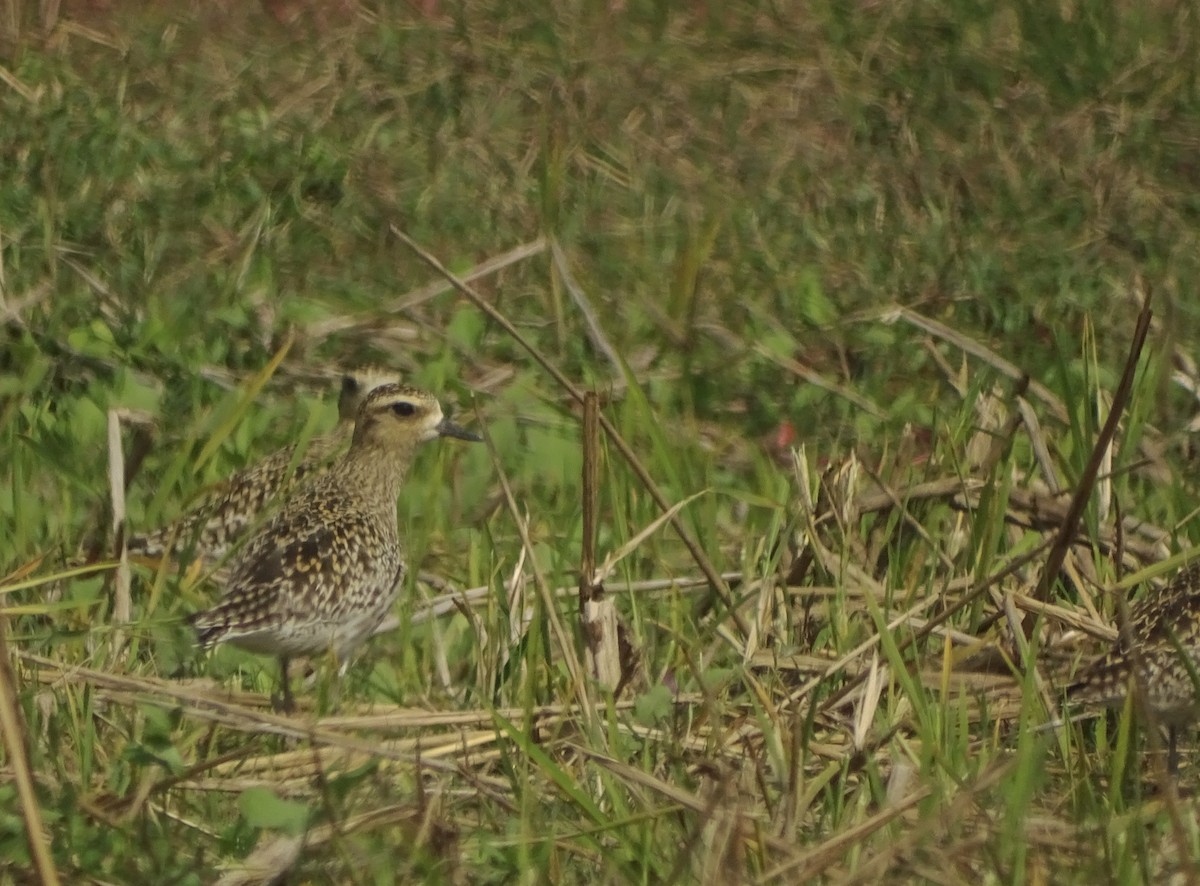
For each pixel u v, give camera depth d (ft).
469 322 56.03
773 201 69.56
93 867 30.60
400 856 30.81
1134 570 42.57
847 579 40.88
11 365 52.47
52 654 38.11
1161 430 51.57
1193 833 32.60
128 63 79.97
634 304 59.06
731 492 44.83
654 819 31.32
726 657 39.34
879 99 81.20
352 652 40.86
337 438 49.83
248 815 31.09
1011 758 32.12
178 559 44.11
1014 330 58.29
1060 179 72.43
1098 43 88.74
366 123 74.54
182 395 51.49
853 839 29.96
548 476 48.85
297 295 58.54
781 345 56.13
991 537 41.14
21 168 66.18
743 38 89.86
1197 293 62.90
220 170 67.46
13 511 43.93
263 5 91.30
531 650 36.06
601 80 81.61
